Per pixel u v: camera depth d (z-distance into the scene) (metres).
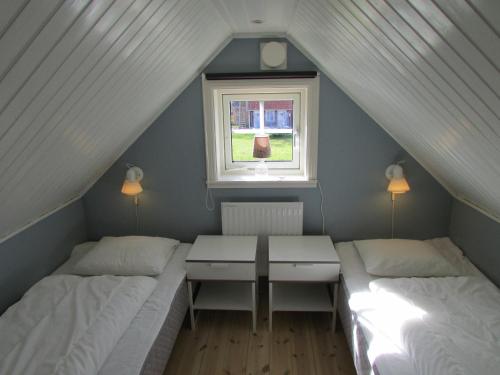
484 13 0.63
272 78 2.37
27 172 1.51
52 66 0.97
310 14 1.53
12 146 1.19
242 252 2.33
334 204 2.64
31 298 1.78
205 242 2.50
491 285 1.89
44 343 1.44
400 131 2.21
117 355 1.52
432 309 1.66
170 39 1.53
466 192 2.26
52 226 2.37
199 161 2.61
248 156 2.74
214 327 2.42
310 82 2.38
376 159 2.52
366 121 2.45
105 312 1.66
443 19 0.76
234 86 2.41
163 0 1.15
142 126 2.53
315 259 2.22
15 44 0.77
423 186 2.54
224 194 2.66
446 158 1.90
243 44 2.34
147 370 1.56
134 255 2.21
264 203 2.59
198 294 2.47
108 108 1.63
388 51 1.19
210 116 2.49
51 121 1.27
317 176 2.58
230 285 2.58
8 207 1.71
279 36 2.31
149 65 1.59
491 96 0.92
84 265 2.18
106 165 2.61
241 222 2.64
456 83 1.01
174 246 2.53
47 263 2.33
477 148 1.38
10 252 2.01
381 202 2.61
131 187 2.48
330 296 2.47
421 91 1.29
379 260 2.14
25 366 1.32
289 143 2.69
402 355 1.44
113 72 1.33
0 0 0.63
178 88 2.42
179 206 2.71
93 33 0.99
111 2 0.93
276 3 1.60
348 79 2.06
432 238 2.64
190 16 1.48
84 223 2.77
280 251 2.33
